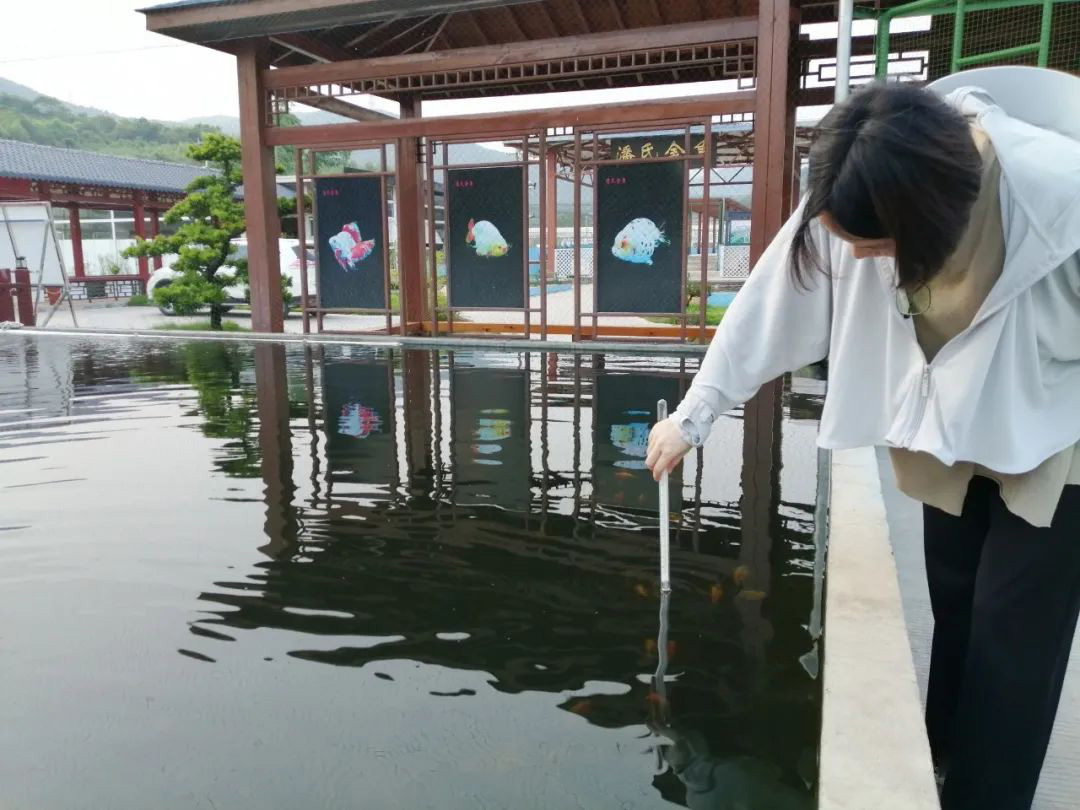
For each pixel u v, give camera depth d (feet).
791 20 29.37
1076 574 4.41
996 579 4.58
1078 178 3.79
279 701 6.68
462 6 29.68
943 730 5.65
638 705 6.49
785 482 12.65
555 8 35.24
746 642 7.50
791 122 31.22
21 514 11.60
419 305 38.86
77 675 7.16
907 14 20.93
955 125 3.43
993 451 4.25
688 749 5.91
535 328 37.06
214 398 21.07
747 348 5.29
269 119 35.68
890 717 5.06
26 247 51.70
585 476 13.23
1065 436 4.27
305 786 5.60
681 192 30.83
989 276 4.04
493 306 34.86
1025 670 4.52
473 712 6.44
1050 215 3.80
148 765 5.88
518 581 9.04
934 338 4.51
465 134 33.09
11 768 5.88
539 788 5.50
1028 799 4.75
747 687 6.72
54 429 17.39
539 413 18.52
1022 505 4.33
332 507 11.77
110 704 6.69
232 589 8.96
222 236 45.19
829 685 5.43
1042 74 4.25
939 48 28.66
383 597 8.70
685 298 31.55
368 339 34.17
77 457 14.92
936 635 5.55
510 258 34.17
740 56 28.81
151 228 95.35
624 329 35.09
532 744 6.00
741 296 5.31
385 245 35.40
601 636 7.68
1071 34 22.54
